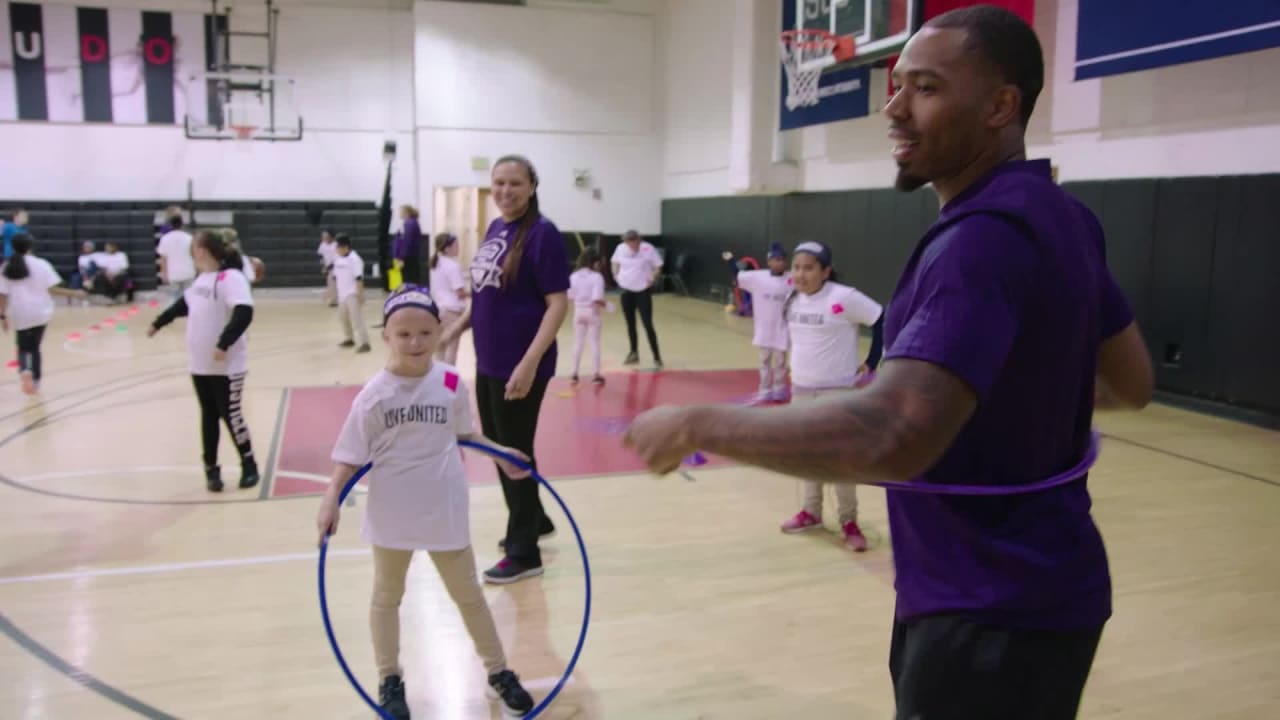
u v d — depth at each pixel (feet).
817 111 43.62
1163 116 27.68
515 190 13.35
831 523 17.48
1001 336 3.98
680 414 4.26
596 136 65.26
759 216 52.49
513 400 13.75
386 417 9.93
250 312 18.56
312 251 64.44
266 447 22.90
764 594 14.14
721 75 56.54
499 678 10.59
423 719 10.54
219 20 62.80
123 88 62.18
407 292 10.05
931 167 4.66
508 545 14.58
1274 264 24.54
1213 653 12.19
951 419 3.82
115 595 13.99
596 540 16.49
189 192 63.67
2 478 20.13
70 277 59.77
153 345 39.52
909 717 4.69
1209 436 23.99
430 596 13.94
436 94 62.90
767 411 4.10
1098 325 4.72
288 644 12.44
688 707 10.84
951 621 4.50
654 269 35.14
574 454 22.56
